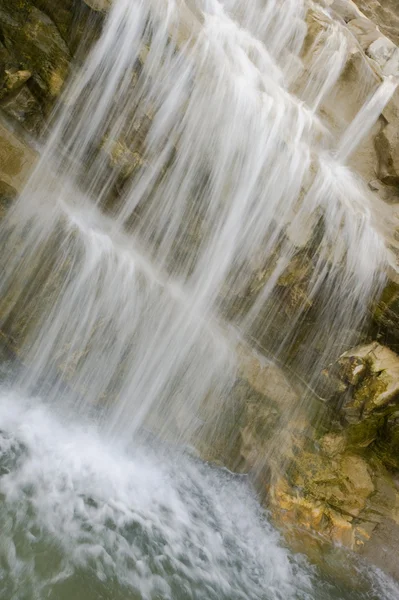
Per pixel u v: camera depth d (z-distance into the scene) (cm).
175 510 471
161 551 413
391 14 1123
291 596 441
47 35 498
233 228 595
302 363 623
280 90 739
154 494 477
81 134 548
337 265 599
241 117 596
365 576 514
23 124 520
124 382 537
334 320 616
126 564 383
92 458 475
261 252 593
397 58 938
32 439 454
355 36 953
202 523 474
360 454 605
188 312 559
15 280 491
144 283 534
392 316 587
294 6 834
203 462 564
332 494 551
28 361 505
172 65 554
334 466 566
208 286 604
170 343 548
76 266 498
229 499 526
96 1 493
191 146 575
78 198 555
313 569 488
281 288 602
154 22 535
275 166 607
